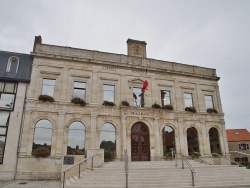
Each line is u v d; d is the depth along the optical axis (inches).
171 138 802.2
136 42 895.1
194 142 831.1
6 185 494.6
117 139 730.8
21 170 607.2
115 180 448.1
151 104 812.6
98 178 454.6
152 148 755.4
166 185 442.6
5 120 639.8
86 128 706.8
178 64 911.0
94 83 759.7
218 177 495.2
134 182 445.1
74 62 759.1
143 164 610.5
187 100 882.8
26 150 626.8
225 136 880.3
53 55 734.5
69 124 697.0
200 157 802.8
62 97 709.9
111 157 688.4
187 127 831.1
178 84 877.2
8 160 605.6
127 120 756.6
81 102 717.3
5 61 703.1
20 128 640.4
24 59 731.4
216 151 852.0
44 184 515.8
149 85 832.9
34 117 664.4
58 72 732.0
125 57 832.9
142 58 856.9
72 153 672.4
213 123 879.7
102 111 739.4
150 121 784.3
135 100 804.0
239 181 485.7
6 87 673.0
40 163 628.7
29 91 681.0
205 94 920.3
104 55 808.9
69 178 522.6
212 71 964.6
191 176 482.9
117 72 802.8
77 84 751.7
